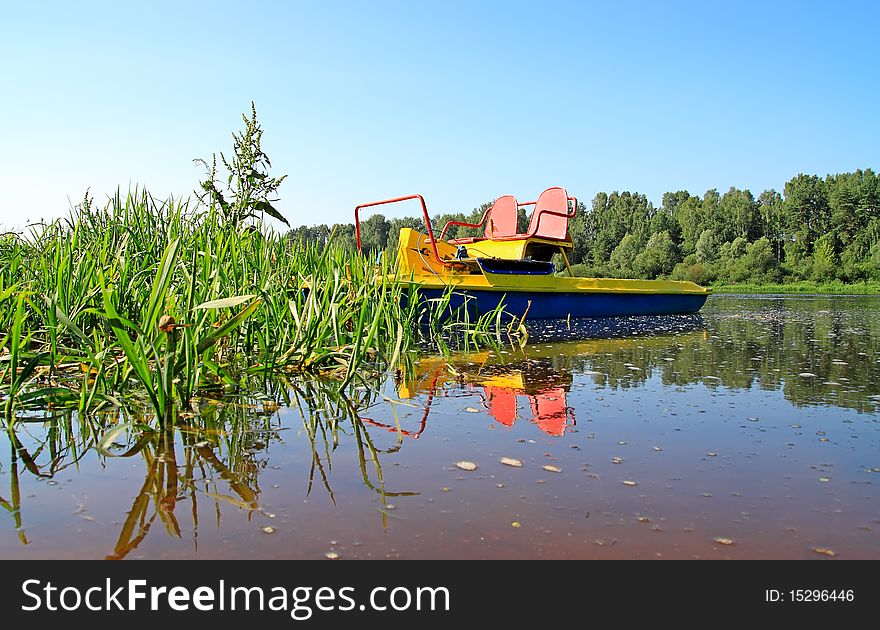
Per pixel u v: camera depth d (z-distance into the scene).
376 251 4.39
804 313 8.52
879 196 49.59
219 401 2.37
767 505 1.40
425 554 1.16
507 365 3.43
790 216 53.47
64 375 2.59
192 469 1.59
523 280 5.76
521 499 1.42
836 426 2.09
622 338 4.96
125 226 3.38
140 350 1.90
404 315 4.36
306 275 3.88
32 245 3.55
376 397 2.52
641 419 2.18
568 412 2.28
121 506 1.35
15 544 1.17
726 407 2.37
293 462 1.66
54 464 1.61
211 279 2.91
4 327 2.56
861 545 1.22
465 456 1.73
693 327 6.01
